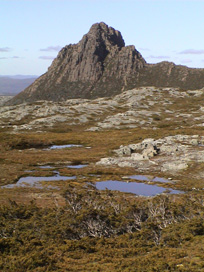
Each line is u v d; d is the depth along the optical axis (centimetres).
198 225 2880
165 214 3372
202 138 9669
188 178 6269
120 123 15488
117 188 5722
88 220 3206
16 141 10962
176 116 16750
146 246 2645
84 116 17250
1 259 2223
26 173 7012
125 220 3241
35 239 2739
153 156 8138
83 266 2208
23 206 4097
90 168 7438
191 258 2211
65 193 4344
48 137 12350
